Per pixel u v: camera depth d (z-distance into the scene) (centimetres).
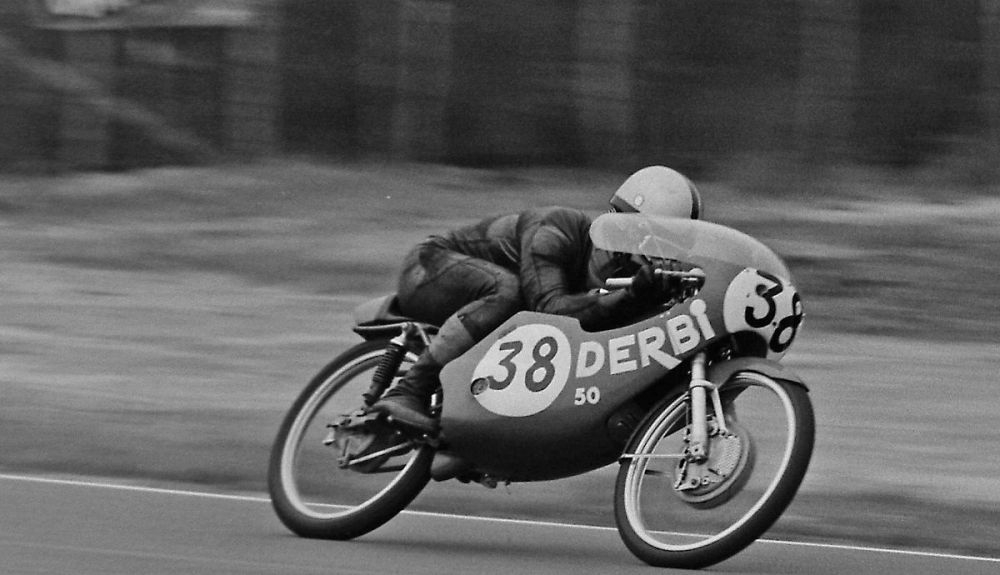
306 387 2080
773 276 1817
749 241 1841
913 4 6350
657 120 6469
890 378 3728
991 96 6306
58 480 2328
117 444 2719
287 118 6719
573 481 2544
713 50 6450
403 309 2033
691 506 1766
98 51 6788
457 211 5850
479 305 1922
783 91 6397
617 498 1819
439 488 2450
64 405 3145
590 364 1834
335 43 6688
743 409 1817
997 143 6191
